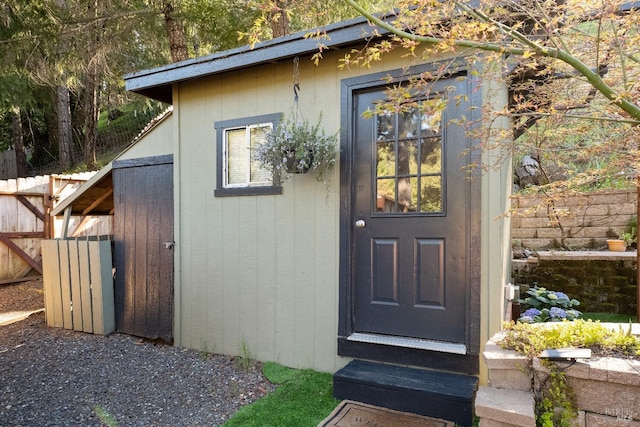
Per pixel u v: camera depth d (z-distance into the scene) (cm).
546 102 259
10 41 596
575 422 189
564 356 190
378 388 271
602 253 473
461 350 279
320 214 341
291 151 316
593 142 275
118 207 478
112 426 262
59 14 600
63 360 385
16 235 705
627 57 233
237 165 391
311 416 265
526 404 189
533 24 240
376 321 318
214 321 397
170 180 433
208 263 402
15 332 477
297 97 346
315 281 342
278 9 238
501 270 274
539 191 283
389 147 319
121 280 471
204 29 663
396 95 222
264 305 368
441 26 220
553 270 481
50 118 1406
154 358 386
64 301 492
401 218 310
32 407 291
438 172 299
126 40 674
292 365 351
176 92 422
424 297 301
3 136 1453
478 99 282
